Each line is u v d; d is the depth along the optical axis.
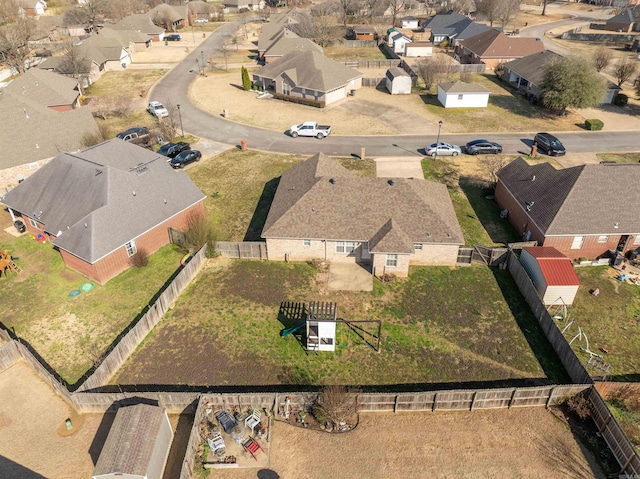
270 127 68.94
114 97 81.00
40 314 34.62
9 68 98.25
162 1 163.62
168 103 75.12
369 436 25.58
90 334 32.75
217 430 25.47
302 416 26.45
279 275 38.16
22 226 44.78
